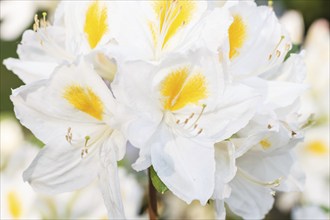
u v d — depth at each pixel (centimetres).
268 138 34
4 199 44
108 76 34
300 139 35
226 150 33
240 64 34
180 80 32
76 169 34
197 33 32
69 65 32
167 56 31
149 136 32
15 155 46
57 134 33
